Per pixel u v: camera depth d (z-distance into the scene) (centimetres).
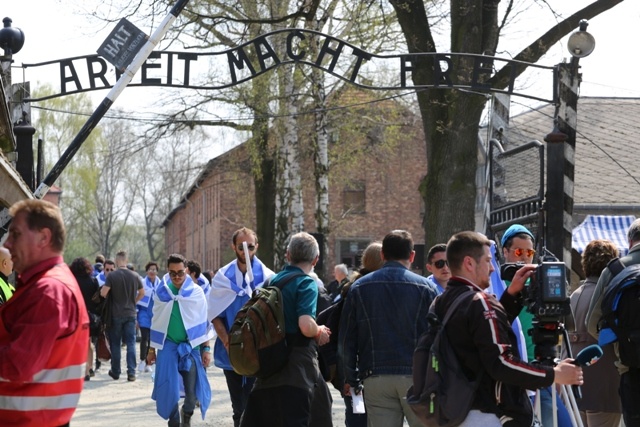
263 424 898
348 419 1055
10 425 554
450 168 2062
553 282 634
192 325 1265
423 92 2117
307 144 3700
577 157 2934
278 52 2956
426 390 621
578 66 1569
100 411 1612
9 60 1447
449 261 655
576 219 2655
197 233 8494
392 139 4059
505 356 603
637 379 858
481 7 2080
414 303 895
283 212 3575
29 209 565
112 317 2150
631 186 2748
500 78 2008
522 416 622
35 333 538
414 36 2133
